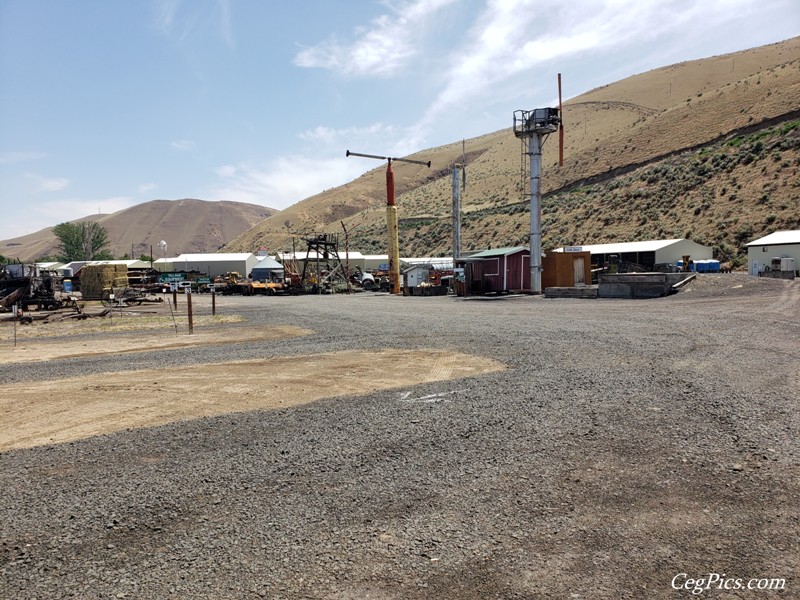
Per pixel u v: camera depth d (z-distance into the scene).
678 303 22.19
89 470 5.22
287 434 6.17
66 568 3.43
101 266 46.06
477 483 4.59
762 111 79.25
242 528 3.90
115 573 3.35
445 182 157.38
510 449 5.39
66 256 126.38
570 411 6.63
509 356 10.84
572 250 36.88
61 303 33.00
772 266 42.66
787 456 4.93
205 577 3.28
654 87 168.12
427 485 4.58
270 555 3.51
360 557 3.46
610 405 6.83
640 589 3.06
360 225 141.75
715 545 3.50
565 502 4.17
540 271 33.84
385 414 6.86
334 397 7.96
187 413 7.34
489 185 129.38
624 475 4.65
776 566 3.25
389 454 5.37
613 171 91.38
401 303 30.75
